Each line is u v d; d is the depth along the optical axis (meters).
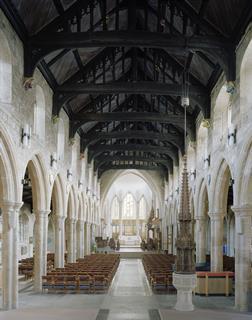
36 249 22.56
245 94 17.67
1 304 18.30
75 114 29.62
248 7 16.09
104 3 18.77
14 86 17.06
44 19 18.50
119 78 29.83
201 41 18.61
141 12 22.92
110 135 35.41
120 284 27.23
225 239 42.12
